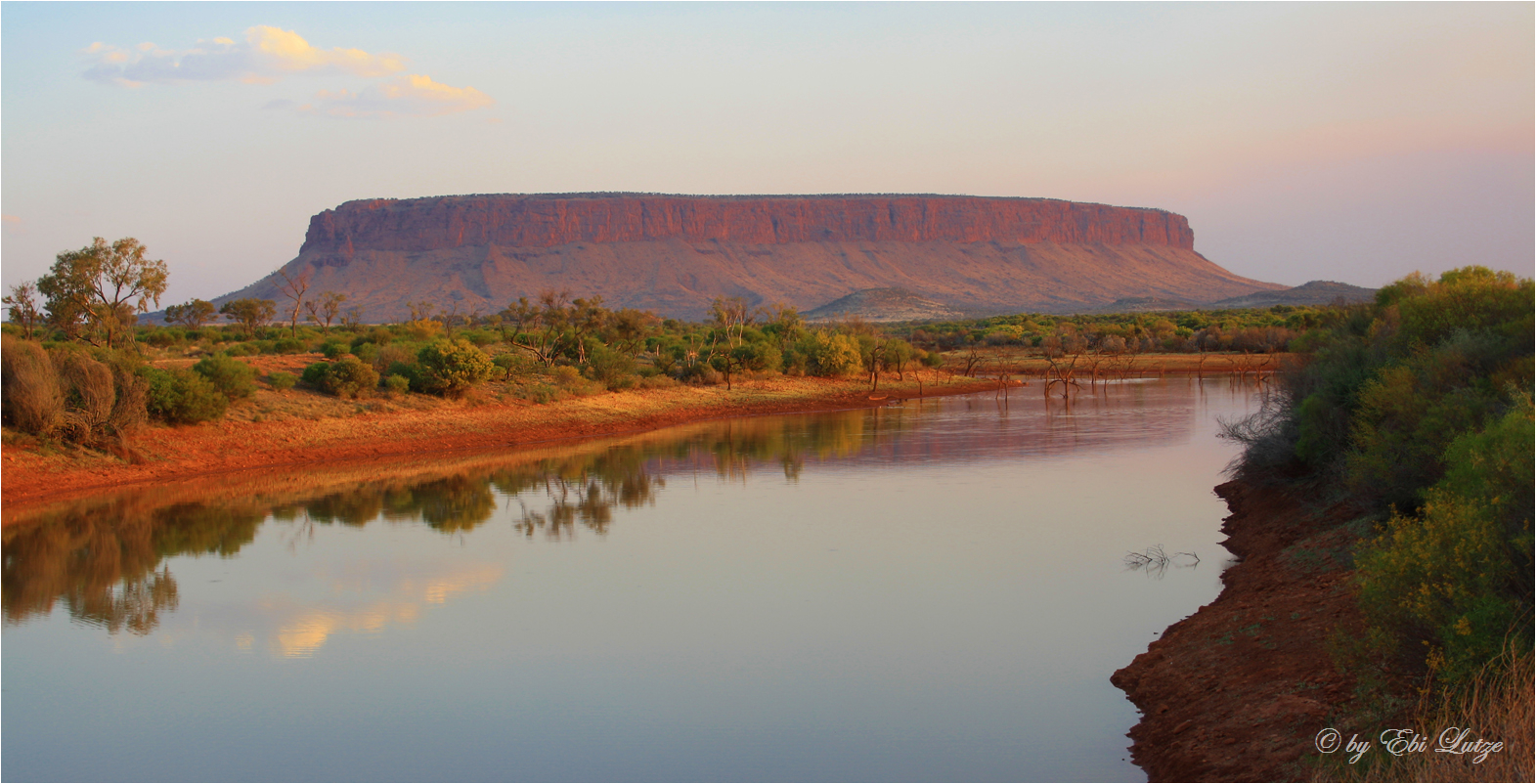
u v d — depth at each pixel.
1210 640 11.71
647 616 14.66
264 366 44.06
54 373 27.52
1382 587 8.66
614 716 11.02
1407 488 12.88
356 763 9.95
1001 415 46.56
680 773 9.57
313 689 11.95
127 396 28.86
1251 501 20.42
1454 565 8.11
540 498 25.05
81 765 9.94
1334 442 17.56
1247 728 8.95
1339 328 26.59
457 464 31.36
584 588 16.27
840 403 55.66
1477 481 8.88
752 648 13.13
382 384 40.44
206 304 88.19
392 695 11.74
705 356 66.12
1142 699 10.84
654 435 40.00
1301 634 10.66
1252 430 22.41
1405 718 7.83
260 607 15.38
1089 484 25.73
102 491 25.81
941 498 24.16
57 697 11.76
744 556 18.28
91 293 45.78
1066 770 9.27
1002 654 12.59
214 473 28.86
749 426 43.38
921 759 9.67
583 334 60.19
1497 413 12.06
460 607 15.25
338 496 25.38
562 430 39.94
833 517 21.91
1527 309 17.12
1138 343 106.56
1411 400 14.15
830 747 10.05
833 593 15.63
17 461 25.80
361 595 15.95
